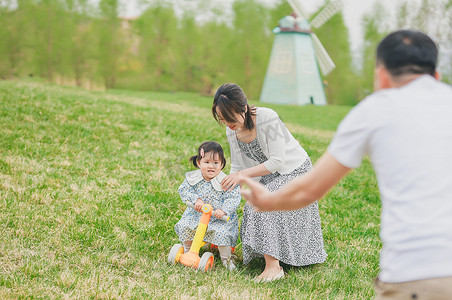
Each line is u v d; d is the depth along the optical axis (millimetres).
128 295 3094
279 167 3551
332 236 4727
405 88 1796
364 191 6754
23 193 4707
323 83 24719
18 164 5586
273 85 24312
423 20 26516
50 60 27359
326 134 13484
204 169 3941
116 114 9484
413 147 1660
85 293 3043
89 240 3896
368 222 5402
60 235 3932
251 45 28703
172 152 7301
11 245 3621
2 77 26531
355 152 1754
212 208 3906
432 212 1604
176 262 3756
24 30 26750
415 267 1594
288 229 3668
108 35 28156
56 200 4707
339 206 5844
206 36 29156
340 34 26625
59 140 7035
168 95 22406
